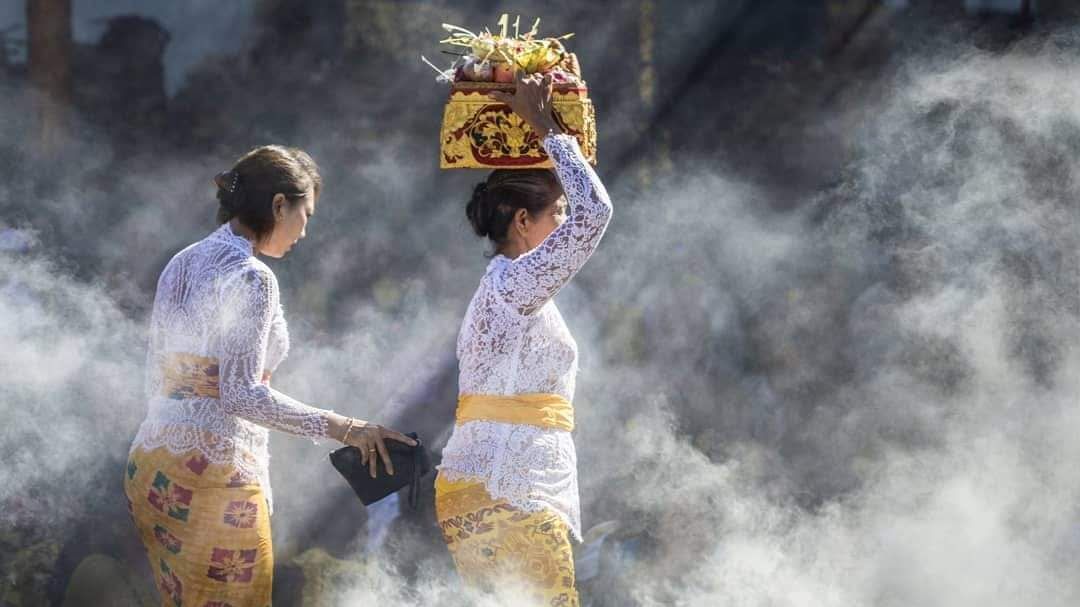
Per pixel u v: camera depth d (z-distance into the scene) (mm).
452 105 7352
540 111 7133
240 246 7367
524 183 7348
